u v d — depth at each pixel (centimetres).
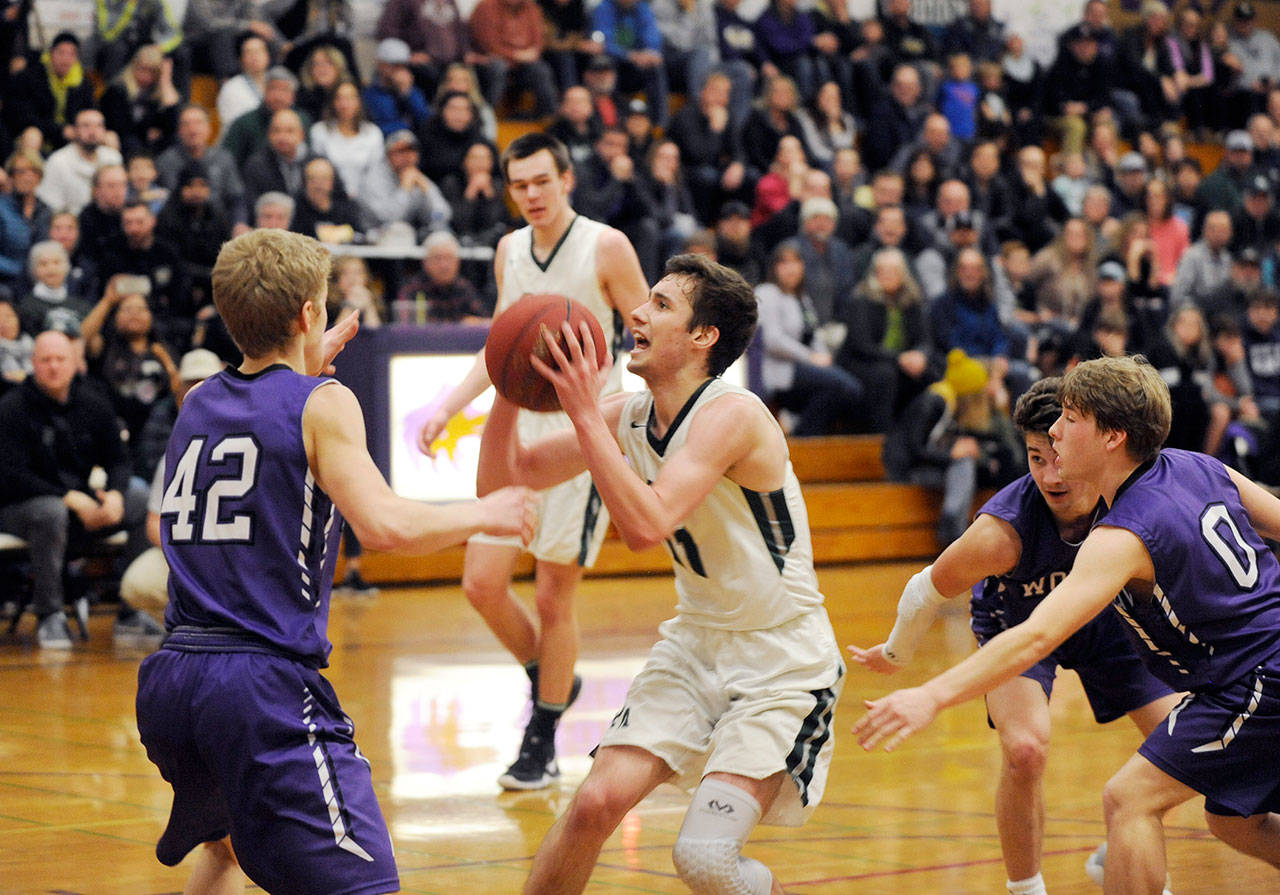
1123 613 457
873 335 1705
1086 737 872
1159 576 436
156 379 1334
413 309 1465
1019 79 2219
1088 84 2259
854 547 1680
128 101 1611
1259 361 1770
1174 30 2498
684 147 1834
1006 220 1959
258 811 387
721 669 454
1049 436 496
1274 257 2106
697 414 445
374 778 742
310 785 387
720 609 455
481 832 641
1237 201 2127
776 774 442
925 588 512
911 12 2270
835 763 795
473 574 723
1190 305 1703
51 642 1174
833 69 2044
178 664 395
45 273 1340
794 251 1669
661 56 1941
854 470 1711
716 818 425
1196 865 604
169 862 430
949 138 1966
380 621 1296
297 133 1541
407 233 1549
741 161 1866
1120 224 1916
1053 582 526
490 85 1823
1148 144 2217
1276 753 437
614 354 767
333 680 1022
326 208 1532
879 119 2008
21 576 1228
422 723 880
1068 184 2091
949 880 572
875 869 589
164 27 1709
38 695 967
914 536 1708
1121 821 445
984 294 1722
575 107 1700
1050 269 1856
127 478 1220
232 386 411
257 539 395
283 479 396
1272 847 463
